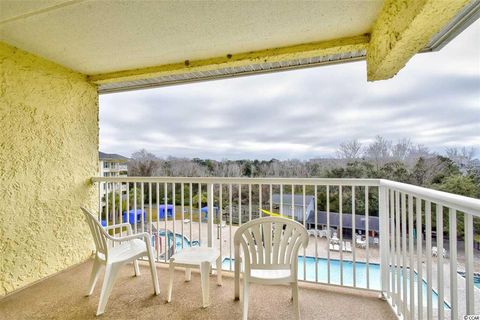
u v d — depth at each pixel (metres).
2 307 2.05
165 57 2.61
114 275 2.04
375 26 1.98
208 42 2.30
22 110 2.39
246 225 1.77
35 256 2.49
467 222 1.00
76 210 2.93
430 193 1.24
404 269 1.67
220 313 1.96
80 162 2.99
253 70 2.85
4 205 2.24
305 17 1.92
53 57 2.57
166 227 2.86
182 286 2.39
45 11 1.78
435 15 1.26
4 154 2.25
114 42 2.28
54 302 2.12
